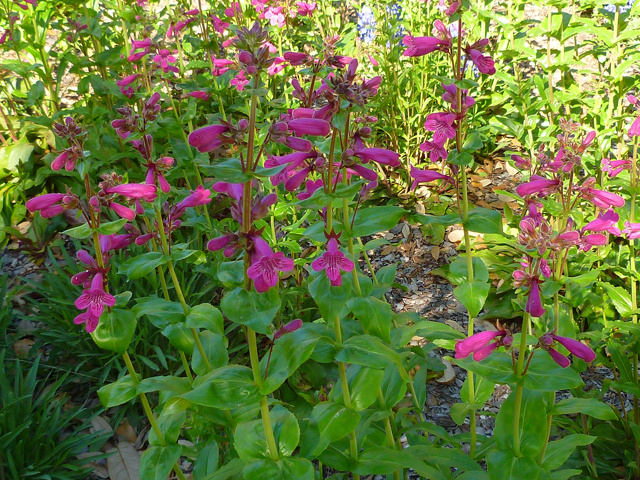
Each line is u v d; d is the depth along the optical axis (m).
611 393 3.57
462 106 2.25
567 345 1.76
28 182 4.82
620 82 3.98
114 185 2.00
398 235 5.05
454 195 5.22
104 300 1.96
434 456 2.28
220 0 6.01
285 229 3.55
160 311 2.24
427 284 4.57
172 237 4.39
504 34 5.34
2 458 2.85
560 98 4.25
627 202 3.29
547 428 2.09
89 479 3.10
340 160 2.01
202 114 5.29
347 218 2.08
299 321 1.84
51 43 6.96
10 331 3.96
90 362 3.73
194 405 2.29
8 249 4.73
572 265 3.59
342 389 2.08
